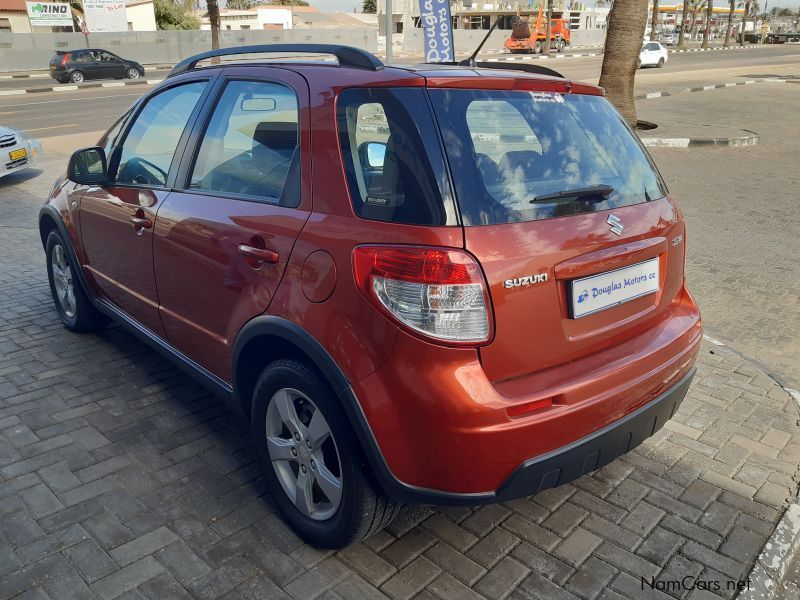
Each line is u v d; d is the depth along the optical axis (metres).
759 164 11.41
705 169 11.02
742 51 54.34
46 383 4.06
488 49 53.03
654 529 2.91
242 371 2.92
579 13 73.94
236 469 3.27
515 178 2.36
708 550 2.79
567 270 2.34
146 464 3.28
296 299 2.49
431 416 2.15
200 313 3.14
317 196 2.52
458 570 2.65
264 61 3.10
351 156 2.45
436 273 2.12
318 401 2.47
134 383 4.08
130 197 3.63
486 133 2.39
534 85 2.64
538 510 3.02
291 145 2.69
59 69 28.92
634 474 3.29
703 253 6.85
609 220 2.52
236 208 2.86
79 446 3.42
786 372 4.45
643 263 2.67
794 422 3.77
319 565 2.66
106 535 2.79
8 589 2.50
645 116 16.84
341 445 2.42
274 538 2.80
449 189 2.20
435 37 10.55
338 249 2.35
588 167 2.62
